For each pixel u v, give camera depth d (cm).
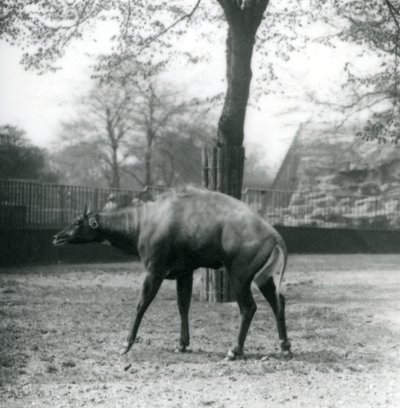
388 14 1639
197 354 789
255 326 1000
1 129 2781
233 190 1256
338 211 2805
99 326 962
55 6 1347
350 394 636
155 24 1448
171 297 1314
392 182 3381
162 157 4928
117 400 605
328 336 926
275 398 621
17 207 1886
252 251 726
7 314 1043
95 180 4891
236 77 1255
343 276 1766
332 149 3512
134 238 784
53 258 1969
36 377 674
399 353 818
